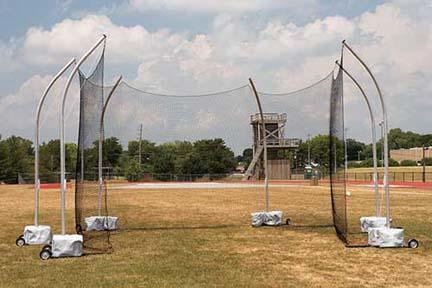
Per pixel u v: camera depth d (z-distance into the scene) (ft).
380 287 25.14
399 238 35.63
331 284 25.79
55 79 38.63
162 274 28.09
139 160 96.73
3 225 50.19
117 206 72.43
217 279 26.91
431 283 25.89
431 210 61.21
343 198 38.50
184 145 98.32
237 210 66.28
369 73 36.63
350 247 36.01
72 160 167.73
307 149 147.64
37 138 39.34
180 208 69.05
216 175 98.68
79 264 30.78
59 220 54.29
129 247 36.86
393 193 94.89
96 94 40.16
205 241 39.65
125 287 25.41
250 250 35.55
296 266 30.09
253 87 48.98
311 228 46.83
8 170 174.91
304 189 113.19
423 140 362.94
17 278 27.40
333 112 40.14
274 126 76.07
